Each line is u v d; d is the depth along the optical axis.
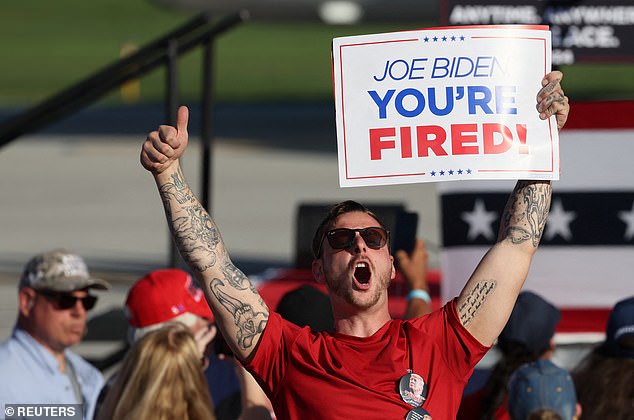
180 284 14.20
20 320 14.46
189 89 103.56
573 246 20.64
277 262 37.16
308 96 98.44
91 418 14.59
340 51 11.55
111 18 152.50
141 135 74.31
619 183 20.58
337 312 10.99
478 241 20.59
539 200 11.52
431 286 25.62
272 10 82.69
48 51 128.62
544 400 12.13
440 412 10.59
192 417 11.88
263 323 11.03
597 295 20.58
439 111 11.48
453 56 11.50
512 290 11.13
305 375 10.73
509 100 11.49
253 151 65.81
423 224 43.06
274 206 47.88
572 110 20.66
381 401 10.50
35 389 14.17
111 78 21.30
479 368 19.08
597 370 13.74
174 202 11.21
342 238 10.84
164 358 11.91
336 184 53.53
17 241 40.75
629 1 19.95
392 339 10.80
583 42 20.00
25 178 56.50
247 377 13.94
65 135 73.81
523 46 11.54
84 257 37.69
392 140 11.48
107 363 20.89
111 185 54.44
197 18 21.47
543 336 13.95
